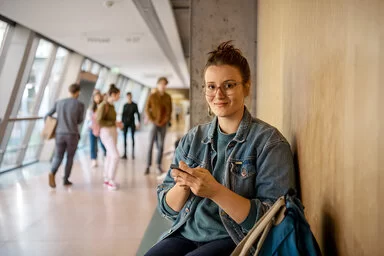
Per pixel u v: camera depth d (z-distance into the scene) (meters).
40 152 9.83
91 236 3.77
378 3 0.77
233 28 4.39
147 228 3.82
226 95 1.54
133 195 5.50
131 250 3.39
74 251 3.38
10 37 7.33
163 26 8.08
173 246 1.54
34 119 8.60
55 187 6.07
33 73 8.64
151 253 1.51
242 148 1.53
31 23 6.89
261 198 1.44
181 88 32.66
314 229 1.42
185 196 1.56
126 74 17.83
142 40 8.70
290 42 1.92
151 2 6.03
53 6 5.77
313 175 1.42
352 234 0.98
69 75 10.97
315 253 1.15
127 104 9.58
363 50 0.87
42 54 8.84
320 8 1.27
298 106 1.70
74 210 4.71
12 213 4.59
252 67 4.42
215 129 1.64
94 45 9.44
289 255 1.15
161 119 7.15
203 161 1.63
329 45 1.17
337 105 1.09
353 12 0.94
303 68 1.58
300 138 1.66
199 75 4.40
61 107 6.00
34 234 3.83
